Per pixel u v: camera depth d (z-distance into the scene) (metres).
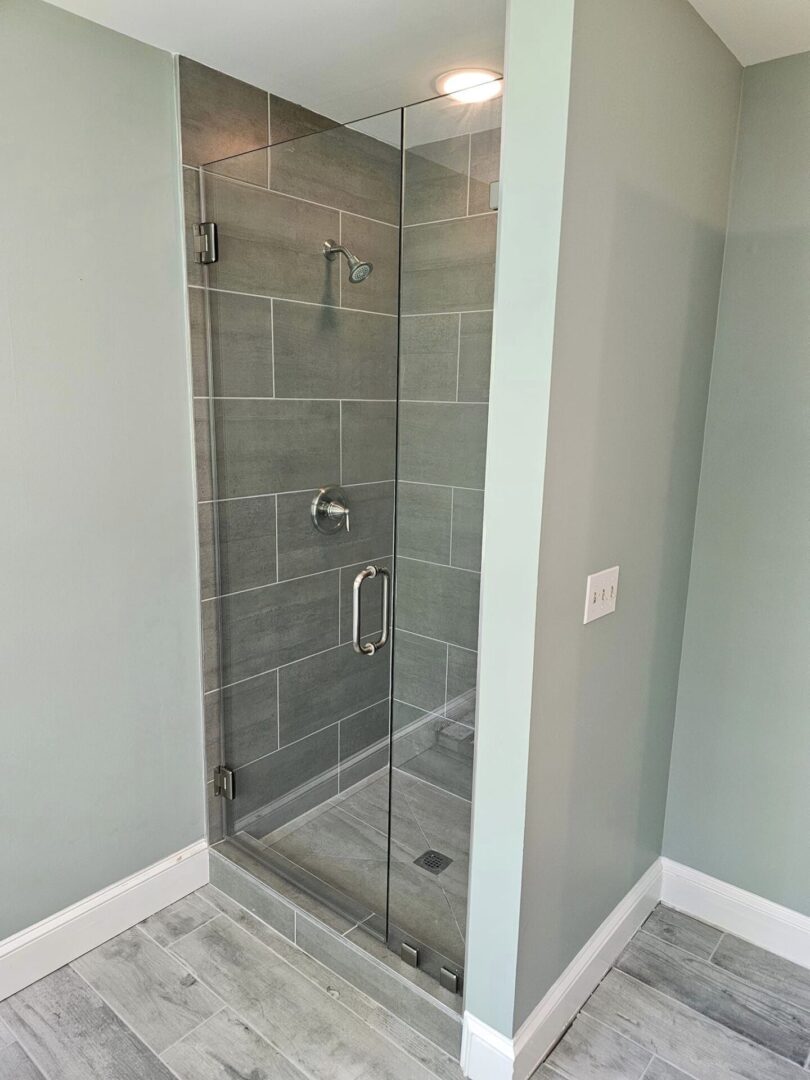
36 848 1.85
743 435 1.93
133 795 2.06
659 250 1.58
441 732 1.89
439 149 1.78
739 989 1.93
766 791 2.03
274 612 2.23
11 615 1.72
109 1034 1.75
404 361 1.92
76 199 1.70
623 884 2.04
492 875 1.55
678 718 2.16
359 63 1.85
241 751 2.31
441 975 1.77
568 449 1.40
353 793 2.09
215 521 2.12
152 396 1.93
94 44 1.67
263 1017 1.80
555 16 1.19
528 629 1.40
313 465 2.09
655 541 1.83
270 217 1.96
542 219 1.26
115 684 1.97
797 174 1.76
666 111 1.50
